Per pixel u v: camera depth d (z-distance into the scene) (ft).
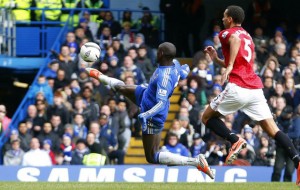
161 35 124.36
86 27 115.24
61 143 95.61
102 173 86.48
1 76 123.95
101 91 104.01
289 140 57.72
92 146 93.91
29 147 95.61
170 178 86.12
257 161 93.50
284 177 86.74
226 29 58.29
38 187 60.34
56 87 107.55
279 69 108.68
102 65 106.93
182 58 122.11
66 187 60.39
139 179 86.38
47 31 127.54
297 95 103.40
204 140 96.12
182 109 98.73
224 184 63.52
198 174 86.53
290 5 132.16
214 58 61.00
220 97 58.59
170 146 93.61
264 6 120.67
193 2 121.39
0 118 101.19
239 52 57.77
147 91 58.65
